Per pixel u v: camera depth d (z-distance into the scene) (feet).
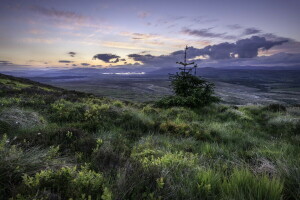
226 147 16.75
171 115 31.76
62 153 12.18
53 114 25.04
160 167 9.65
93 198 6.75
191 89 39.32
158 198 6.80
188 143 17.43
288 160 11.41
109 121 24.34
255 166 11.39
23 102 29.19
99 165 10.02
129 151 13.80
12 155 8.24
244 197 7.36
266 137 22.21
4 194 6.66
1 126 16.71
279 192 7.31
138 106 42.04
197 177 8.92
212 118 31.48
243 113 34.37
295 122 26.53
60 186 7.06
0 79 94.22
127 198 6.91
